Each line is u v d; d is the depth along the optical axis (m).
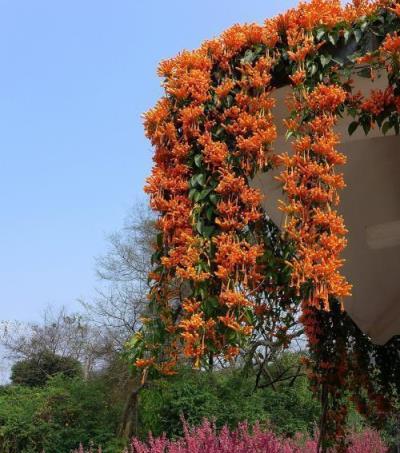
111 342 14.37
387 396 4.71
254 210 2.96
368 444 5.81
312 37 2.99
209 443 4.98
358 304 4.45
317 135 2.87
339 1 3.04
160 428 8.74
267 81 3.05
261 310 3.50
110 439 8.41
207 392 9.26
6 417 9.44
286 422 10.18
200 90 3.15
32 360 16.62
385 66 2.80
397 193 3.88
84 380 10.75
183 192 3.15
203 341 2.86
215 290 3.01
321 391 4.55
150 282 3.47
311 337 4.41
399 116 2.86
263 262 3.04
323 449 4.42
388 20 2.87
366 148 3.62
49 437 9.02
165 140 3.20
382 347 4.69
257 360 5.09
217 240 2.96
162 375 3.11
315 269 2.67
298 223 2.86
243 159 3.04
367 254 4.25
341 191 3.88
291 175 2.81
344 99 2.88
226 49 3.20
